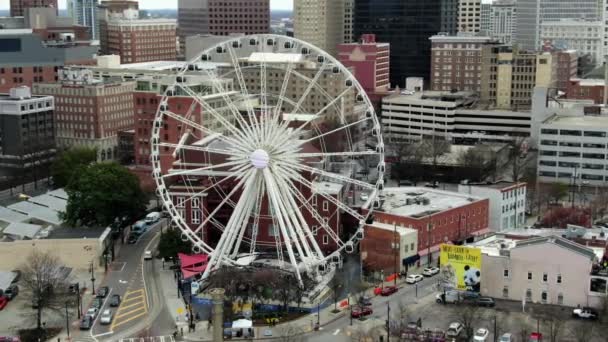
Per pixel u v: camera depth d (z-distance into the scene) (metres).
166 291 195.88
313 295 183.00
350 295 189.50
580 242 199.62
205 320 177.12
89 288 197.38
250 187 189.12
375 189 187.00
